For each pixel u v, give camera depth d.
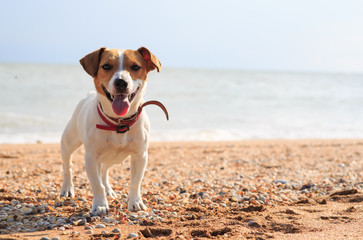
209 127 4.23
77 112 1.36
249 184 1.71
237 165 2.25
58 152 2.68
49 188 1.59
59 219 1.19
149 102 1.24
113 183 1.73
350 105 6.79
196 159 2.48
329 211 1.26
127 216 1.21
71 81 9.32
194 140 3.53
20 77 9.98
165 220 1.18
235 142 3.35
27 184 1.65
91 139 1.21
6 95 6.32
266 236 1.06
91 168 1.22
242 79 13.59
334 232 1.08
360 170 2.06
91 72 1.18
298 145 3.20
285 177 1.88
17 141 3.20
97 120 1.21
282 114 5.45
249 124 4.51
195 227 1.12
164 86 9.38
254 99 7.41
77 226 1.15
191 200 1.40
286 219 1.18
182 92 8.13
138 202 1.27
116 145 1.21
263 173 1.99
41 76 10.68
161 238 1.05
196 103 6.43
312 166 2.22
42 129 3.75
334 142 3.41
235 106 6.20
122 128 1.20
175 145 3.08
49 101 5.80
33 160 2.35
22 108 5.05
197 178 1.84
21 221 1.20
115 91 1.11
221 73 17.97
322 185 1.67
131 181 1.28
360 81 14.85
